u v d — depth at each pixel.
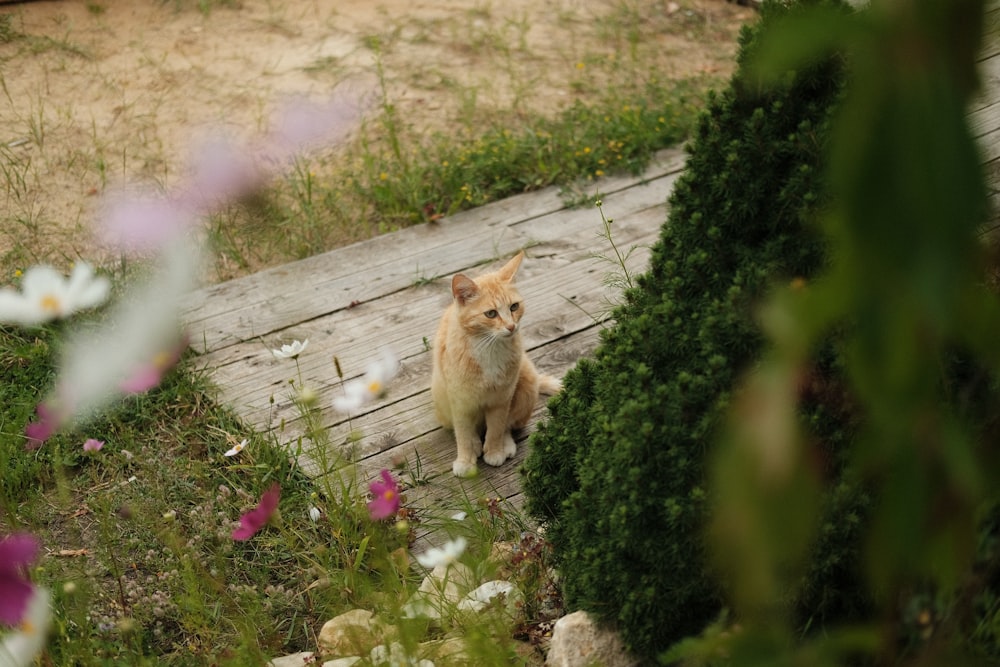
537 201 5.24
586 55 6.97
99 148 5.61
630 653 2.40
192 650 2.73
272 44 6.96
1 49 6.59
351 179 5.46
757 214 2.22
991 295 0.63
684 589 2.22
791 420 0.62
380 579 2.98
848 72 1.86
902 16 0.55
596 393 2.61
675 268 2.38
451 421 3.70
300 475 3.45
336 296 4.47
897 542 0.68
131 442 3.61
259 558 3.16
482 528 2.96
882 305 0.57
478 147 5.59
